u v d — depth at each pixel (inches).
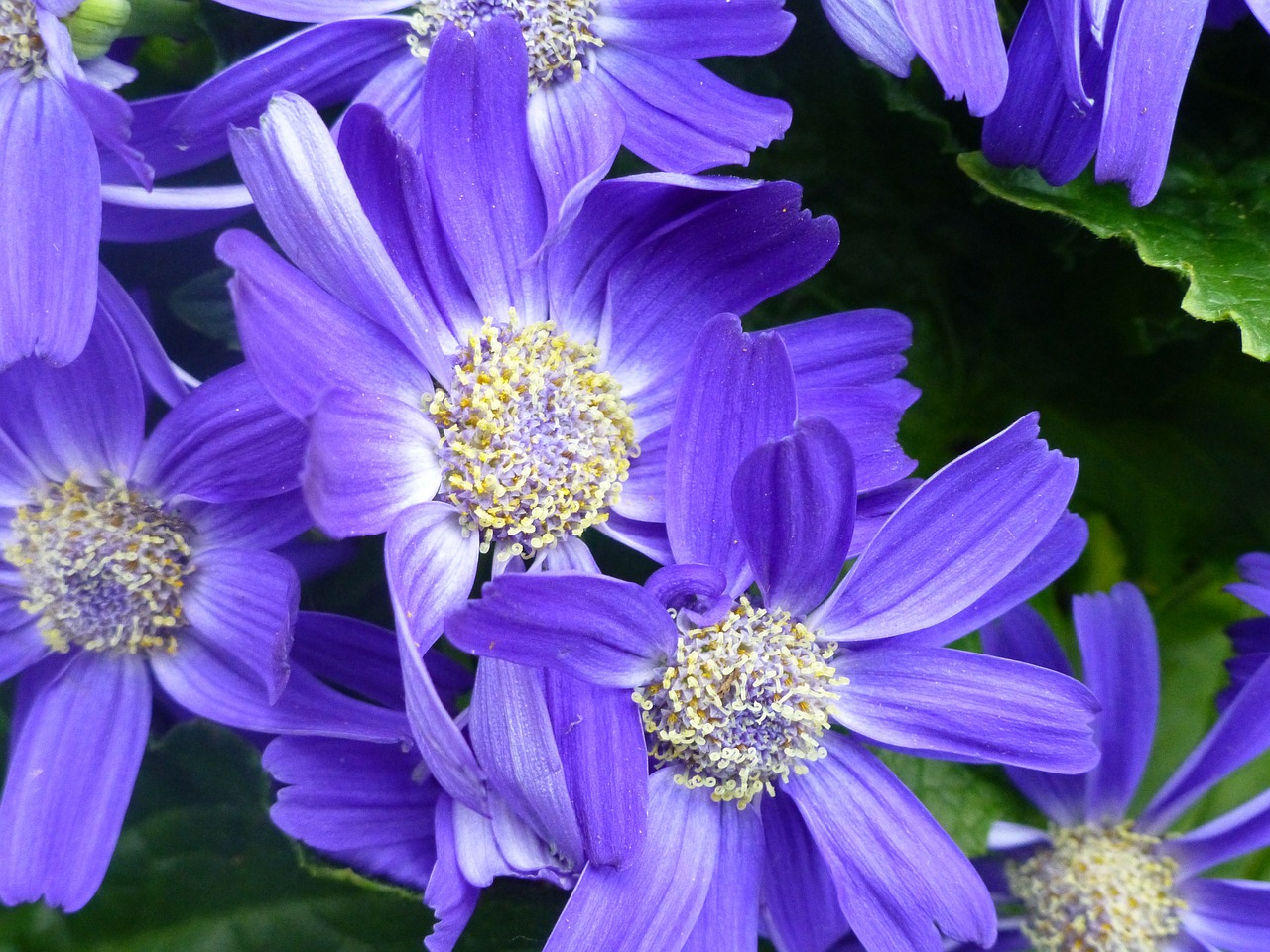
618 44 7.2
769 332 6.5
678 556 6.7
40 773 7.0
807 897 7.1
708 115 7.0
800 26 7.6
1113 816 7.9
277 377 6.2
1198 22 6.7
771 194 6.8
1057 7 6.7
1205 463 8.0
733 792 7.0
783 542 6.8
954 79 6.7
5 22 6.9
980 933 6.8
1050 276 7.8
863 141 7.7
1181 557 8.2
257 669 6.9
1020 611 7.3
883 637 6.9
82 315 6.7
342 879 7.4
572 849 6.4
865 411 6.9
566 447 7.0
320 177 6.3
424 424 6.8
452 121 6.7
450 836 6.5
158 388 6.9
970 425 8.1
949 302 7.9
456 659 7.5
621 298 7.0
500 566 6.9
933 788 8.0
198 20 7.2
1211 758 7.6
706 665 6.9
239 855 7.5
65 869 7.0
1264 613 7.6
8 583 7.1
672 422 6.6
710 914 6.9
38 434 7.0
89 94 6.4
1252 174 7.6
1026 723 6.8
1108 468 8.1
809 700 6.9
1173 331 7.7
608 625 6.5
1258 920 7.7
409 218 6.7
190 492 6.8
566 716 6.5
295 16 6.9
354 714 6.7
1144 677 7.6
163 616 7.1
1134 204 6.8
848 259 7.9
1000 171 7.4
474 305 7.0
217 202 6.8
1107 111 6.7
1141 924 7.8
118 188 6.8
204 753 7.3
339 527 6.3
